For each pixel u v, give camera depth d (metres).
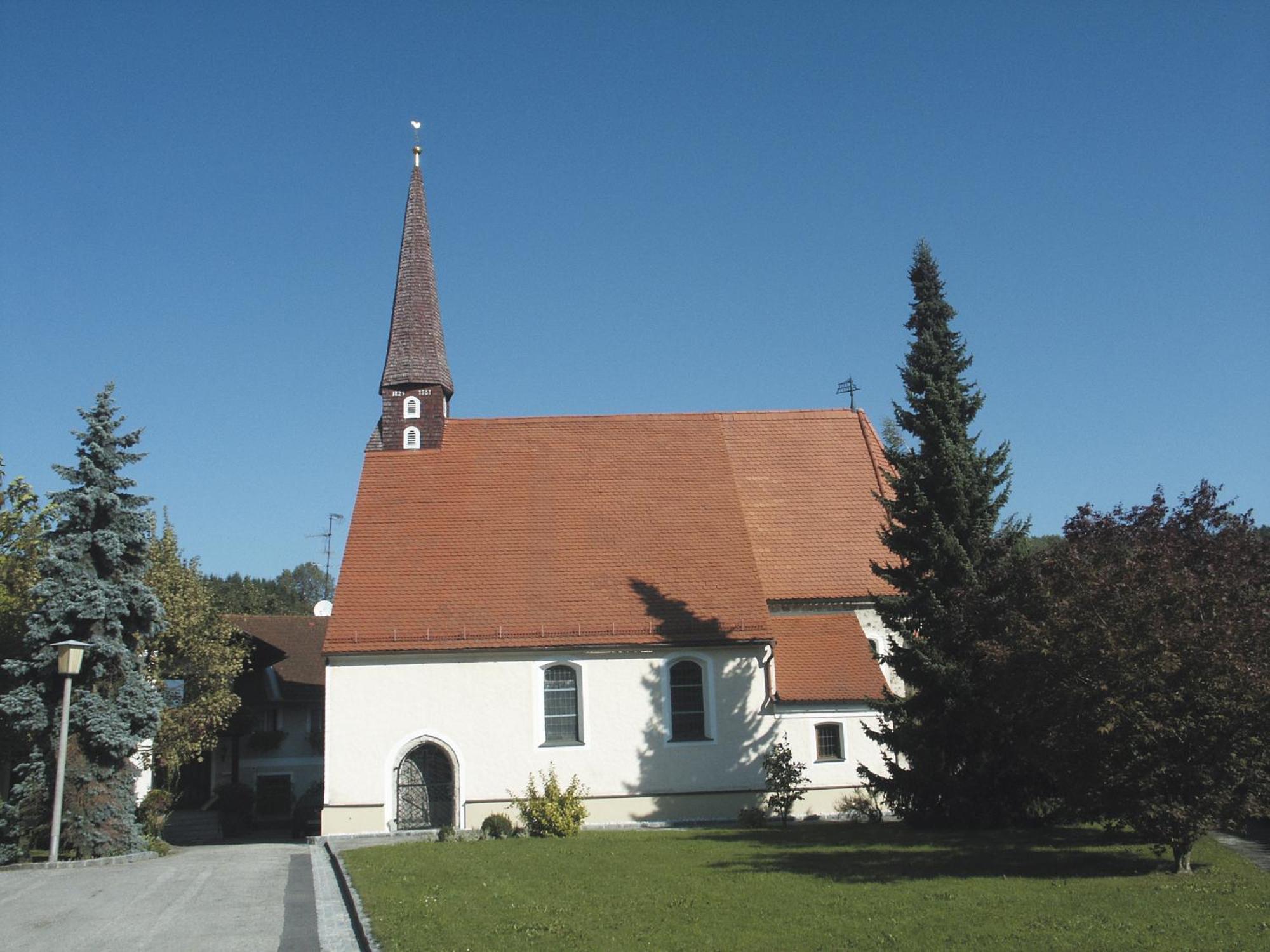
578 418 42.16
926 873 20.84
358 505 38.16
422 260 42.22
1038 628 20.34
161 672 39.78
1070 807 20.75
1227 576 21.33
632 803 33.66
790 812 33.47
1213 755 19.16
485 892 19.03
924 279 30.53
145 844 29.52
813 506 40.62
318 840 31.50
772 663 34.81
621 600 35.56
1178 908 16.56
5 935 17.17
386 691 33.59
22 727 28.53
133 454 30.92
